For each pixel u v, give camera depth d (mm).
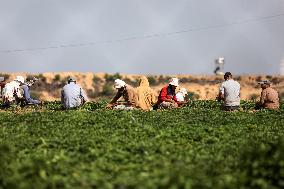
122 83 35219
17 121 26734
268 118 29703
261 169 14117
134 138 21250
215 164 15758
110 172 15055
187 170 14156
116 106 34781
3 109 40500
